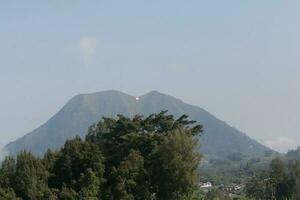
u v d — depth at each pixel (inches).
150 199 3614.7
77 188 3508.9
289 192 5723.4
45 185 3472.0
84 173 3565.5
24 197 3405.5
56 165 3671.3
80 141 3764.8
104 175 3676.2
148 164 3700.8
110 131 4121.6
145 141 3873.0
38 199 3403.1
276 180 5826.8
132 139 3858.3
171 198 3656.5
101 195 3523.6
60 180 3617.1
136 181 3604.8
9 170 3567.9
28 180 3427.7
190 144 3651.6
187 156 3636.8
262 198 5954.7
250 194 6161.4
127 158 3681.1
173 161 3587.6
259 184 6058.1
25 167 3472.0
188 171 3599.9
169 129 4131.4
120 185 3518.7
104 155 3848.4
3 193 3270.2
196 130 4106.8
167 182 3636.8
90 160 3622.0
